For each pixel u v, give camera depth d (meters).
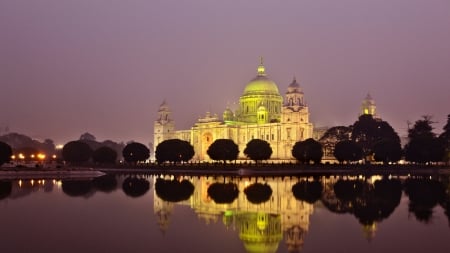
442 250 41.25
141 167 198.12
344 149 198.25
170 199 77.94
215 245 43.22
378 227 51.78
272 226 52.25
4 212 63.31
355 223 54.09
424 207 66.94
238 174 163.50
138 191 93.00
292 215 59.91
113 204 71.38
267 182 118.62
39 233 48.66
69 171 154.50
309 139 195.50
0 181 126.25
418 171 183.88
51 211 64.00
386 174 164.50
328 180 126.62
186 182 120.50
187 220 56.34
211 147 198.38
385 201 74.19
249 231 49.41
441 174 164.25
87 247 42.56
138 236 47.09
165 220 56.53
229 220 56.28
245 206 68.56
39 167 162.88
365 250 41.28
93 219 57.38
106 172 184.12
